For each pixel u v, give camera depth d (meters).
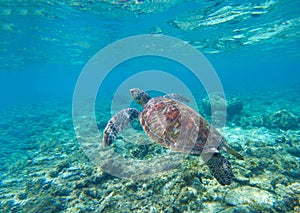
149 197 4.93
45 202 5.27
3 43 21.05
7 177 7.47
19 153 10.18
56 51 26.92
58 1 12.63
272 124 11.44
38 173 7.52
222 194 4.77
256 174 5.64
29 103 37.09
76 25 16.91
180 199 4.61
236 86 53.38
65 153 9.16
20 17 14.96
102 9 13.81
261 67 81.31
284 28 18.97
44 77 75.44
